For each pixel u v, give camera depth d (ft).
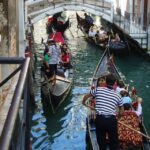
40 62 75.92
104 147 27.66
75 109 50.67
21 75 8.38
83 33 98.94
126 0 92.89
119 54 78.59
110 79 26.16
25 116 9.04
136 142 31.96
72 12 128.47
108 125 26.30
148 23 78.74
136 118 33.19
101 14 94.94
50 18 105.09
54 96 48.80
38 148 40.93
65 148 40.96
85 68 72.23
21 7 49.01
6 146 6.24
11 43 33.88
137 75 69.05
